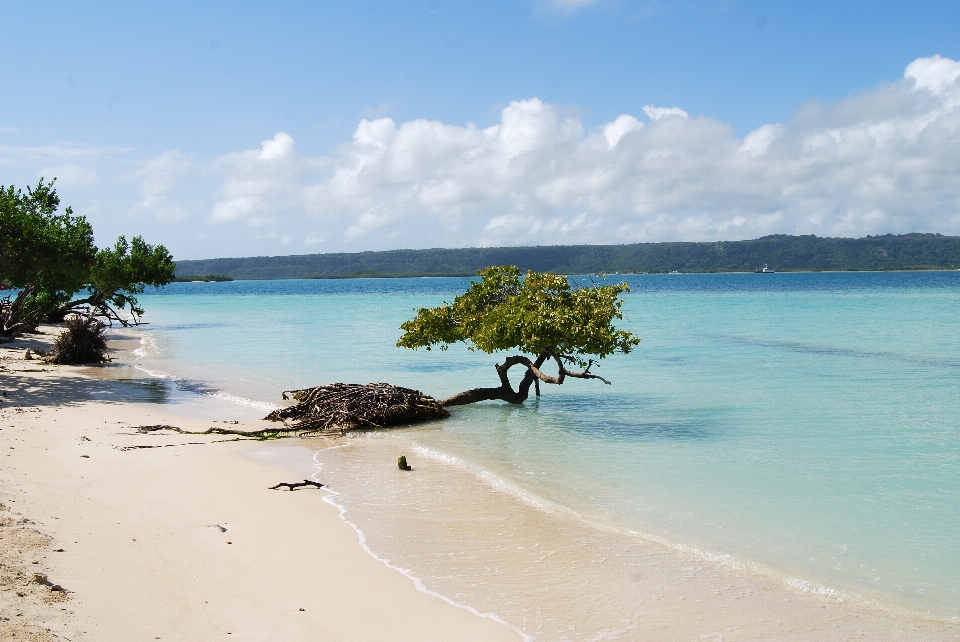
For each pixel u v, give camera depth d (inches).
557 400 871.7
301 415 726.5
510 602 303.7
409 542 375.9
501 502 453.1
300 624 270.7
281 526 390.3
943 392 896.3
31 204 1130.7
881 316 2315.5
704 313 2586.1
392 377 1061.8
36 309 1496.1
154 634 249.0
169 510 405.4
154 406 797.9
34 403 772.6
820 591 322.7
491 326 748.0
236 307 3499.0
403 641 263.0
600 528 405.1
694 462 559.8
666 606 303.9
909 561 359.3
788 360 1237.1
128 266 1932.8
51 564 300.4
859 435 653.9
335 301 4156.0
